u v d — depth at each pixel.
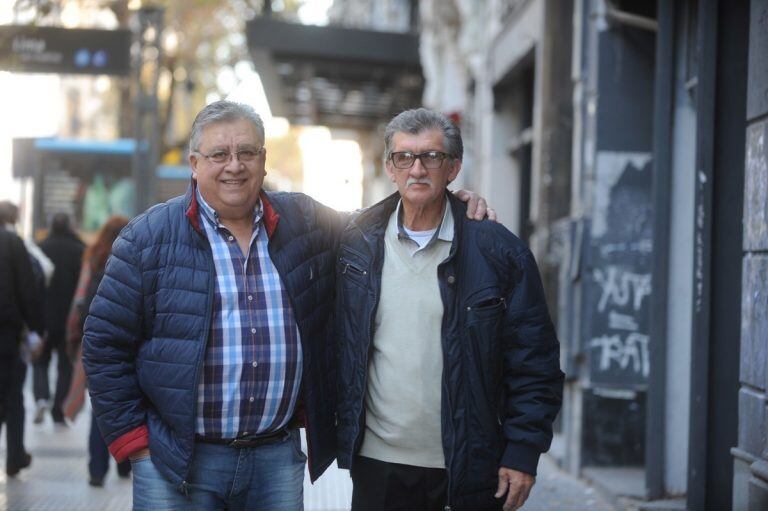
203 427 3.38
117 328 3.36
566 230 7.84
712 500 5.25
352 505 3.55
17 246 6.59
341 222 3.74
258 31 15.76
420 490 3.47
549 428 3.47
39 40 11.52
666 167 6.23
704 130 5.21
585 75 7.65
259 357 3.39
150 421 3.41
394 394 3.42
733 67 5.15
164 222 3.40
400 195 3.53
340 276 3.53
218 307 3.37
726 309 5.16
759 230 4.30
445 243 3.47
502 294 3.44
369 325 3.43
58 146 19.38
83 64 11.60
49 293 9.70
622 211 7.36
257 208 3.48
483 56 12.91
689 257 6.55
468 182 13.99
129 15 17.75
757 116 4.39
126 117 21.23
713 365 5.26
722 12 5.21
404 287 3.44
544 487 7.07
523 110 11.68
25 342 7.07
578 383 7.51
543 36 8.94
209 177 3.35
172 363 3.32
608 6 7.21
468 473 3.39
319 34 15.83
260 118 3.44
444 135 3.41
